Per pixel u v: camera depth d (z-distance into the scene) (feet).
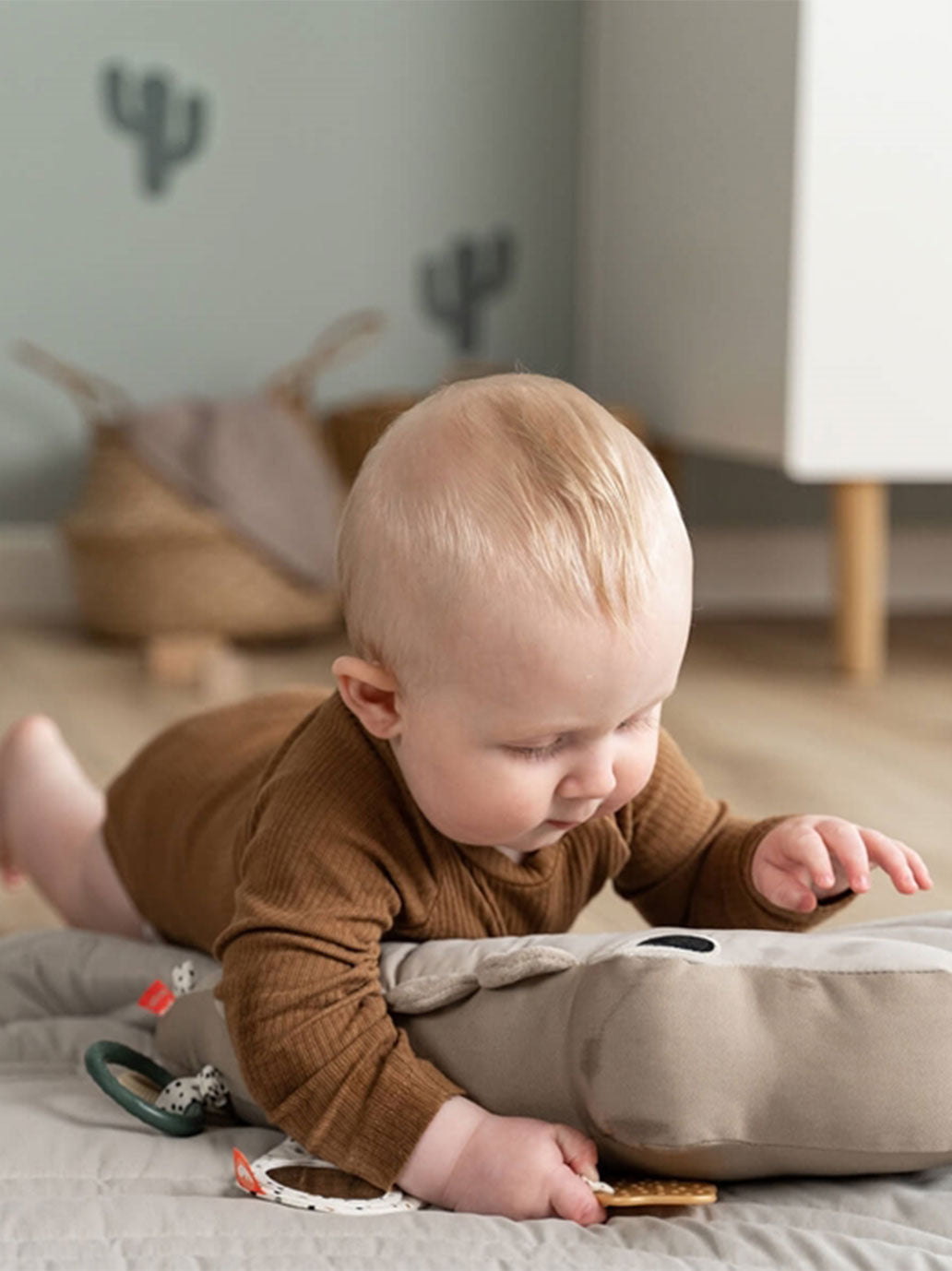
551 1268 2.22
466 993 2.62
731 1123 2.36
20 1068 3.09
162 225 9.00
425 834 2.71
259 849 2.68
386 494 2.48
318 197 9.12
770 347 7.11
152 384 9.10
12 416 8.95
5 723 6.49
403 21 9.07
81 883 3.82
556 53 9.24
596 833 2.91
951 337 6.97
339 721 2.77
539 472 2.40
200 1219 2.39
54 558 8.99
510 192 9.31
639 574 2.37
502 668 2.36
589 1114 2.44
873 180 6.81
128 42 8.82
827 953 2.45
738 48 7.30
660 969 2.40
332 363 9.24
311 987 2.54
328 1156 2.52
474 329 9.37
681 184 8.03
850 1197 2.45
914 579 9.50
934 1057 2.36
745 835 3.03
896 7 6.70
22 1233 2.34
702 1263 2.24
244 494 7.97
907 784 5.54
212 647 7.81
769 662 7.77
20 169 8.80
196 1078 2.85
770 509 9.43
